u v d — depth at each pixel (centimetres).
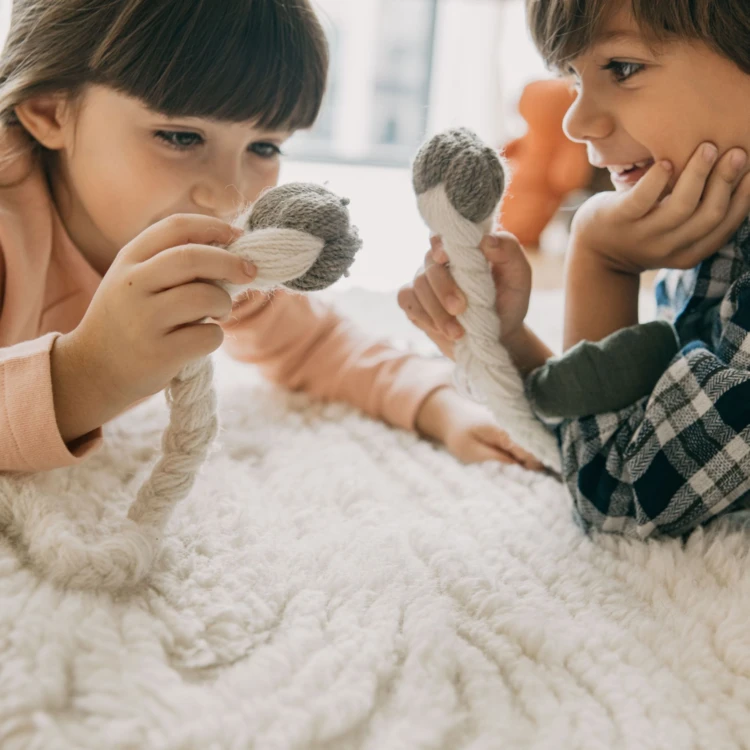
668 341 67
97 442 58
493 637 50
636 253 71
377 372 92
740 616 52
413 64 229
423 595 54
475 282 63
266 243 48
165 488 55
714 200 64
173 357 51
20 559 52
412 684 45
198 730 40
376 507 67
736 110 62
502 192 61
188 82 66
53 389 54
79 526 56
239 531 60
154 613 49
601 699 45
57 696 41
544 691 46
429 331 69
